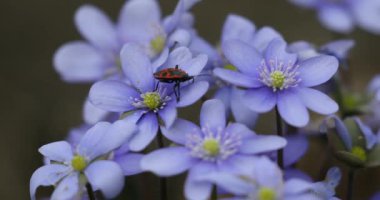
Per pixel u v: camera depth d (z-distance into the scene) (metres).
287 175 0.27
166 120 0.25
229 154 0.25
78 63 0.34
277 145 0.24
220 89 0.28
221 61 0.29
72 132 0.31
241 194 0.24
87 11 0.35
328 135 0.27
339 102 0.32
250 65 0.26
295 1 0.41
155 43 0.29
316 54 0.28
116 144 0.25
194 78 0.27
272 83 0.26
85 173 0.25
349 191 0.28
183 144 0.25
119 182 0.25
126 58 0.27
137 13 0.33
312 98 0.26
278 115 0.26
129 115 0.26
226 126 0.26
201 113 0.25
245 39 0.29
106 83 0.26
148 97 0.26
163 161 0.24
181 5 0.28
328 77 0.26
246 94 0.26
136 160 0.26
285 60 0.27
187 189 0.24
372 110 0.32
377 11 0.40
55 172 0.26
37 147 0.38
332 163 0.32
